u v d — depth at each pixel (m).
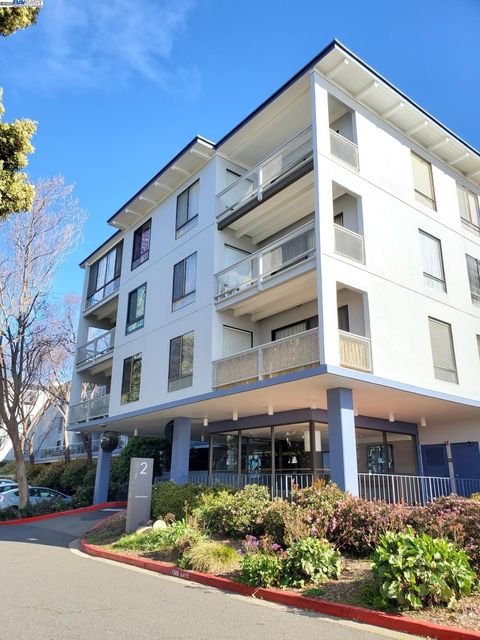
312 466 15.97
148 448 27.14
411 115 17.06
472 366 17.02
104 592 8.15
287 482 16.41
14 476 38.75
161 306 20.23
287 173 15.93
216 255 17.97
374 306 14.29
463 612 6.43
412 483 16.70
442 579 6.62
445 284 17.19
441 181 18.77
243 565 8.71
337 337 12.88
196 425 21.17
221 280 17.70
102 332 28.77
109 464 24.47
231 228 18.52
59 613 6.75
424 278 16.42
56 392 35.66
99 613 6.80
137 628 6.12
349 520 9.73
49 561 11.47
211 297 17.48
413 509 9.42
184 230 20.02
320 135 14.59
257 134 18.27
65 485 32.28
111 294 24.50
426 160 18.47
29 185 11.46
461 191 19.77
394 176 16.69
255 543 9.32
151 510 15.70
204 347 17.20
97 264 27.33
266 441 18.08
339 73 15.47
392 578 6.84
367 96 16.30
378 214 15.55
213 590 8.48
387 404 15.86
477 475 17.36
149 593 8.14
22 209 11.41
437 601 6.66
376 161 16.20
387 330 14.45
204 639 5.74
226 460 19.58
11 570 10.15
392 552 7.16
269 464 17.67
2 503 24.89
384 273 14.99
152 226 22.41
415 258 16.31
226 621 6.54
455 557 7.07
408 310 15.38
